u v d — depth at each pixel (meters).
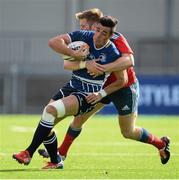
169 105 74.25
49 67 86.31
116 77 28.73
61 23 93.12
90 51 28.06
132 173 27.89
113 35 29.08
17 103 83.62
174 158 34.03
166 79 74.06
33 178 25.95
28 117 74.44
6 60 87.31
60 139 46.50
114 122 64.50
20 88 84.12
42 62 87.00
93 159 33.78
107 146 41.00
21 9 93.88
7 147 40.22
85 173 27.81
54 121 28.16
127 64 28.34
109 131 53.72
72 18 83.38
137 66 87.12
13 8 93.81
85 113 28.80
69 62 28.03
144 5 92.69
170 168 29.91
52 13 93.19
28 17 93.56
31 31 92.25
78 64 27.86
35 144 27.42
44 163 31.36
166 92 74.12
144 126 58.72
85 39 28.02
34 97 86.06
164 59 87.56
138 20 92.69
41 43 88.12
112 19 27.55
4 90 83.56
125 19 92.75
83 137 48.03
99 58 28.11
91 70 27.67
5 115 80.25
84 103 27.86
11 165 30.67
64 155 30.77
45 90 86.25
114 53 28.19
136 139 30.91
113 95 30.28
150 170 29.12
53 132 28.84
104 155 35.69
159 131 53.47
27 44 88.06
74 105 27.62
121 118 30.59
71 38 27.97
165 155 30.89
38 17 93.44
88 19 29.36
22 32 89.00
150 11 92.56
